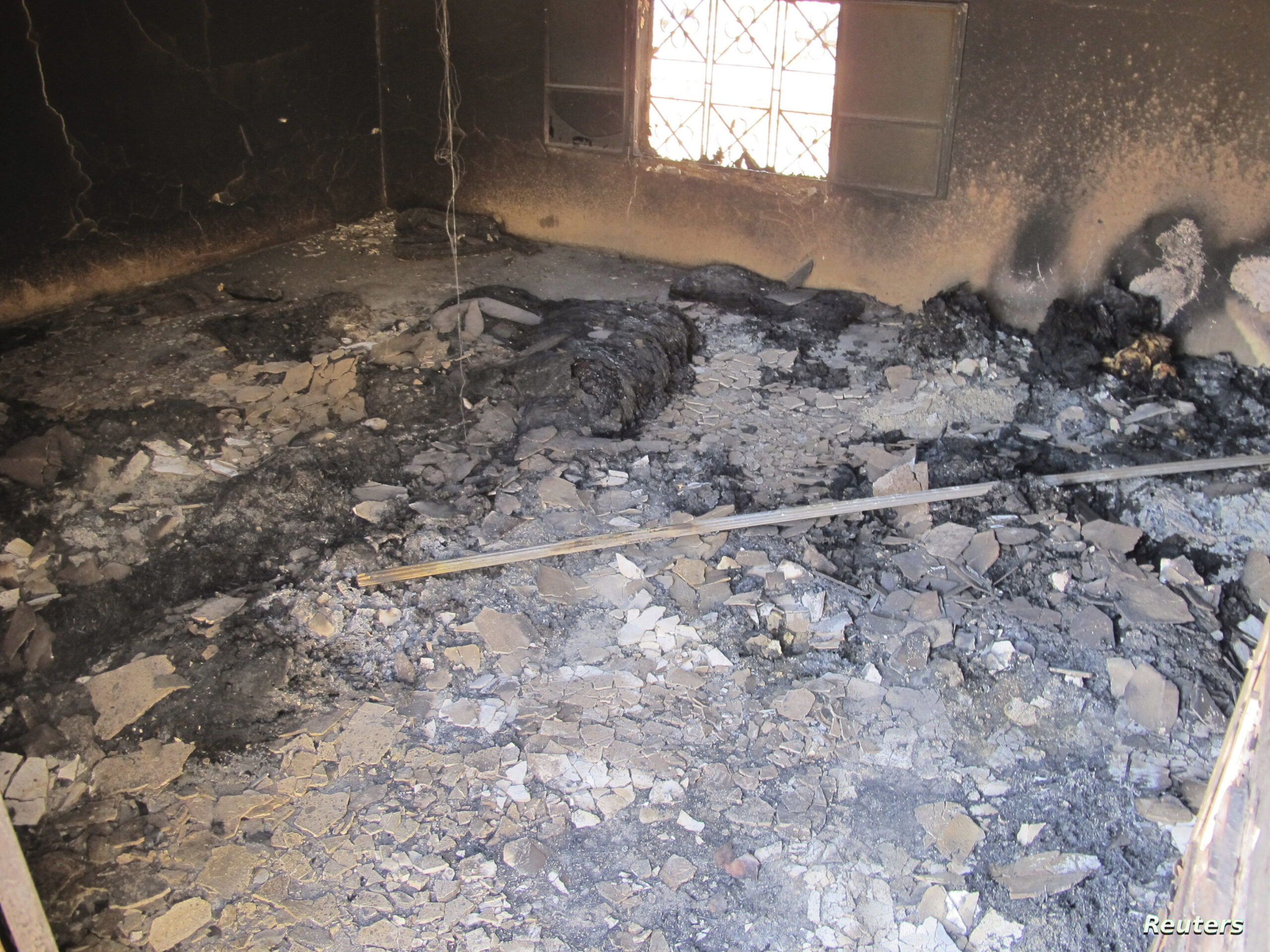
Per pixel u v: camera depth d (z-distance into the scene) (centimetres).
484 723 364
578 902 305
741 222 686
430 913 300
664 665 390
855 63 615
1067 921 302
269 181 702
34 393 520
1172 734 366
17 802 327
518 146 730
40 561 418
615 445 516
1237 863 148
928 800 341
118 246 626
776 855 321
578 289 682
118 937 292
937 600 420
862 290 673
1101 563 442
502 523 457
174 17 613
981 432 546
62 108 574
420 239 727
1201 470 498
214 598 412
